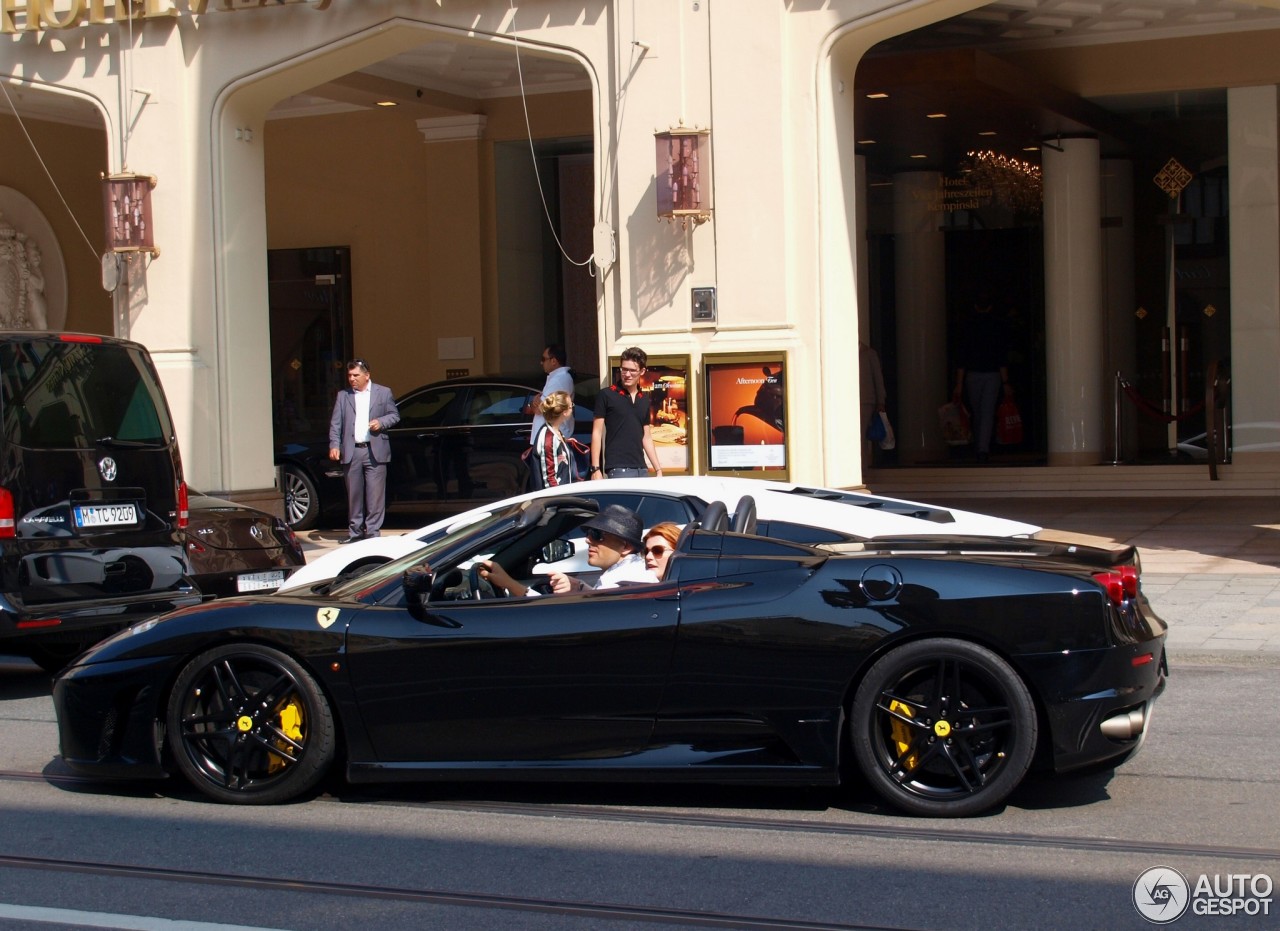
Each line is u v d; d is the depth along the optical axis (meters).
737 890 4.91
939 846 5.34
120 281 15.55
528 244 20.94
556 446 11.71
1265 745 6.88
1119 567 5.73
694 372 13.27
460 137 20.50
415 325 21.17
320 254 21.58
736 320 13.18
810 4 12.96
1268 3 12.51
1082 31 17.52
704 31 13.22
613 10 13.59
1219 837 5.40
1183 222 19.05
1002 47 18.05
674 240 13.31
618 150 13.51
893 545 6.19
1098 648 5.49
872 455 20.66
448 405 16.34
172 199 15.41
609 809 6.02
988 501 18.20
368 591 6.34
